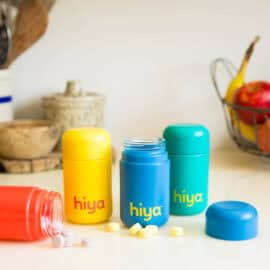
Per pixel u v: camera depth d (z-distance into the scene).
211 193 0.74
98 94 0.98
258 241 0.55
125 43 1.01
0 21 0.97
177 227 0.58
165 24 1.01
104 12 1.00
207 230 0.58
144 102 1.03
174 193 0.65
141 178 0.59
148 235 0.57
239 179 0.83
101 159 0.62
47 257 0.52
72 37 1.01
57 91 1.03
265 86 0.91
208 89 1.03
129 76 1.02
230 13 1.01
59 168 0.91
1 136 0.86
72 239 0.56
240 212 0.56
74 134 0.62
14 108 1.03
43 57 1.02
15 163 0.87
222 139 1.04
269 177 0.84
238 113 0.93
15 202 0.55
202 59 1.02
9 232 0.55
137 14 1.00
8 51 0.93
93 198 0.62
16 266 0.49
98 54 1.02
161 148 0.61
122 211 0.61
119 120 1.04
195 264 0.49
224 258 0.51
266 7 1.00
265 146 0.89
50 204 0.57
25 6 0.94
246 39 1.01
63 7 1.00
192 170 0.64
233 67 1.02
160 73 1.02
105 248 0.54
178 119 1.04
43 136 0.86
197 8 1.00
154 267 0.49
